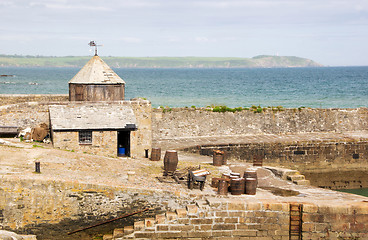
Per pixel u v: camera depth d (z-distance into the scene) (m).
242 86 134.75
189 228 23.86
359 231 24.33
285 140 41.00
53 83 141.75
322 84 141.50
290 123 44.75
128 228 23.98
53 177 24.86
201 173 26.75
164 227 23.78
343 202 24.92
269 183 30.00
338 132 45.38
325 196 26.80
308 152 40.97
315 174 41.12
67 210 24.38
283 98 93.31
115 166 29.78
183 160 35.22
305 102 85.19
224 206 23.95
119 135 34.72
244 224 24.08
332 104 81.44
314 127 45.25
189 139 41.53
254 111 44.25
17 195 23.97
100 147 32.62
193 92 110.25
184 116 42.47
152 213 24.95
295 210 24.19
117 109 34.50
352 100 88.25
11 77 187.50
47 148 31.25
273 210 24.14
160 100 90.12
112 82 36.38
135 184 25.78
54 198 24.25
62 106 34.03
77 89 36.06
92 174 27.02
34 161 28.17
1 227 24.02
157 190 25.03
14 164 27.12
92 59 37.16
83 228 24.44
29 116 33.84
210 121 43.16
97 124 32.59
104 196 24.59
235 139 41.44
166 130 41.81
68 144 32.00
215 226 23.97
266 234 24.20
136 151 34.38
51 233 24.30
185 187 26.92
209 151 39.16
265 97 95.88
